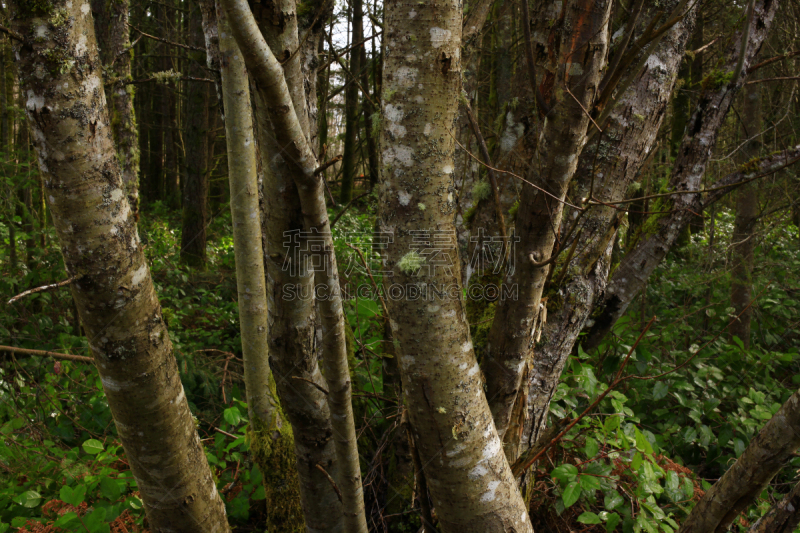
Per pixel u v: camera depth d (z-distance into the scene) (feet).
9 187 13.42
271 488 6.51
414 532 7.09
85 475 7.86
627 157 6.09
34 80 3.15
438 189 3.44
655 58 5.87
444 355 3.59
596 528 7.88
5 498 7.76
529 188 4.07
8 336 11.28
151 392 3.81
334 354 4.10
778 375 13.26
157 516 4.27
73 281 3.44
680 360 11.95
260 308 5.81
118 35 7.93
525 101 5.93
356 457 4.53
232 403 11.21
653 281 16.49
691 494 7.50
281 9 3.96
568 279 6.43
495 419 4.90
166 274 19.08
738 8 8.28
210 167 24.89
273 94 3.17
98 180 3.38
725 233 20.74
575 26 3.63
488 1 6.50
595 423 7.80
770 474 4.38
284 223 4.70
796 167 13.73
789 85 15.34
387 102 3.47
